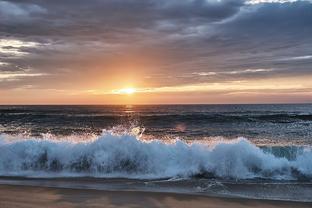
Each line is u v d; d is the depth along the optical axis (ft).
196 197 22.30
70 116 145.28
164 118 123.13
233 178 28.32
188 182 26.81
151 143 31.50
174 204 20.72
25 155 31.50
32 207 19.74
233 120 115.14
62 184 26.00
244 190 24.43
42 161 31.12
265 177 28.50
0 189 23.91
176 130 85.25
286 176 28.68
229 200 21.72
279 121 112.27
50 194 22.66
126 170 30.27
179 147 31.24
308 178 28.09
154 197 22.15
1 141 33.50
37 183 26.30
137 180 27.50
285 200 21.85
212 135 74.59
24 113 176.96
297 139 66.80
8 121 118.01
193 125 100.48
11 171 30.32
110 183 26.45
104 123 110.11
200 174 29.09
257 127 94.02
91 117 138.82
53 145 31.94
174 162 30.45
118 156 30.83
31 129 88.22
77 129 88.33
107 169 30.37
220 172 29.19
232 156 29.86
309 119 119.65
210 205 20.59
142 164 30.40
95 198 21.79
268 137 70.74
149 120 117.60
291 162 29.91
